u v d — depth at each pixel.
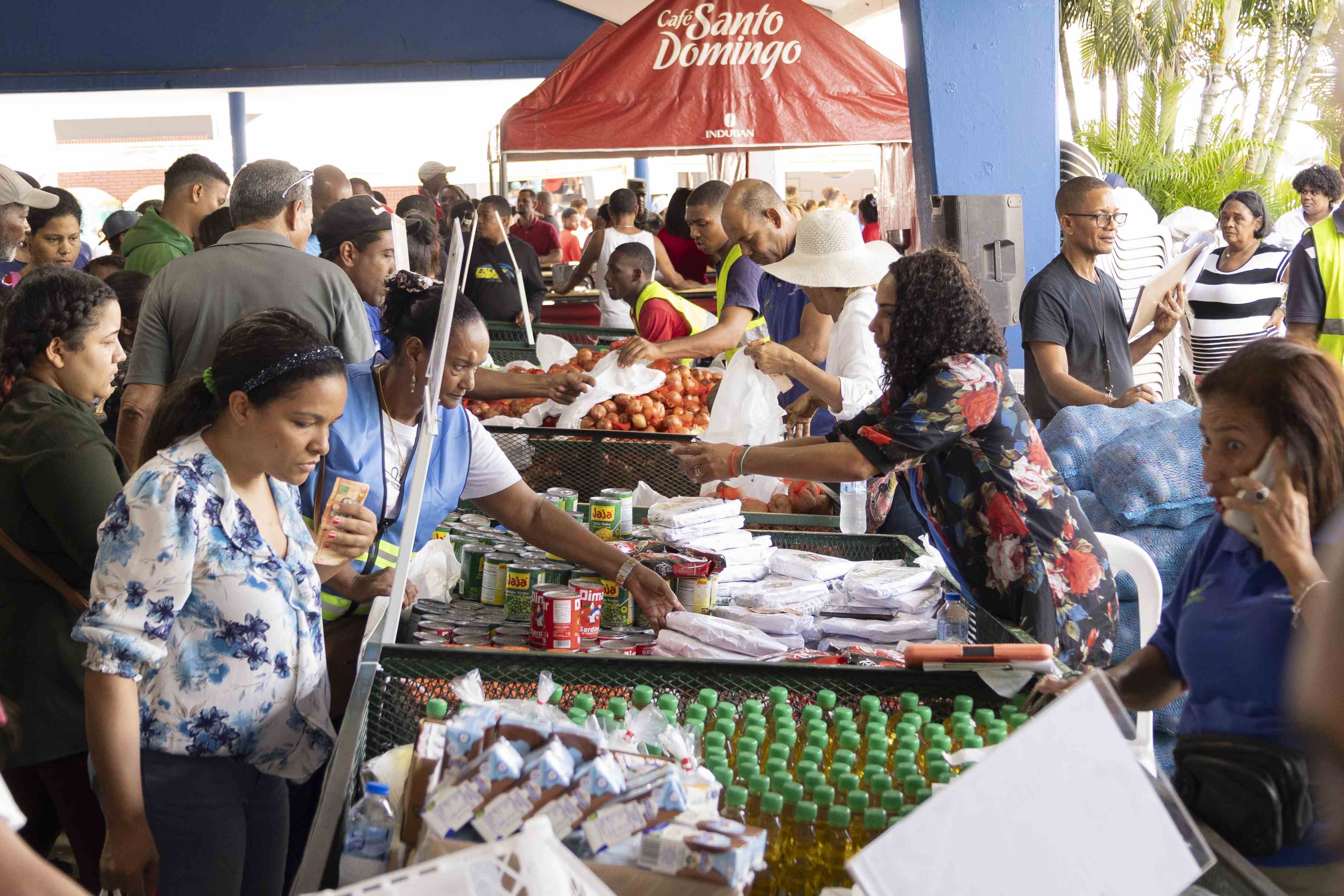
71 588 2.51
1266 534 1.74
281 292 3.34
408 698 2.06
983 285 4.48
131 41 13.85
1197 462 3.32
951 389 2.59
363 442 2.60
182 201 4.78
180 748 1.93
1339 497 1.74
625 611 2.75
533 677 2.09
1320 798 0.93
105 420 4.07
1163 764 3.13
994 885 1.09
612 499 3.32
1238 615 1.81
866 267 3.85
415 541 2.76
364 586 2.61
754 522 3.69
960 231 4.46
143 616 1.80
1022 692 2.02
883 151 8.40
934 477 2.74
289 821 2.62
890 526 3.78
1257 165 17.81
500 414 5.02
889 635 2.64
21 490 2.44
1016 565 2.65
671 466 4.27
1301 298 5.14
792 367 3.65
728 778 1.64
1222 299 6.41
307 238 3.62
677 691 2.09
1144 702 2.09
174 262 3.39
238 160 17.03
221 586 1.91
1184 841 1.22
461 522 3.43
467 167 23.89
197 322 3.32
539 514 2.83
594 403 4.54
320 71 14.14
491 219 7.81
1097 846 1.16
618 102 7.93
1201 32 19.72
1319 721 0.90
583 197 20.14
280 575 1.97
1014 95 5.04
